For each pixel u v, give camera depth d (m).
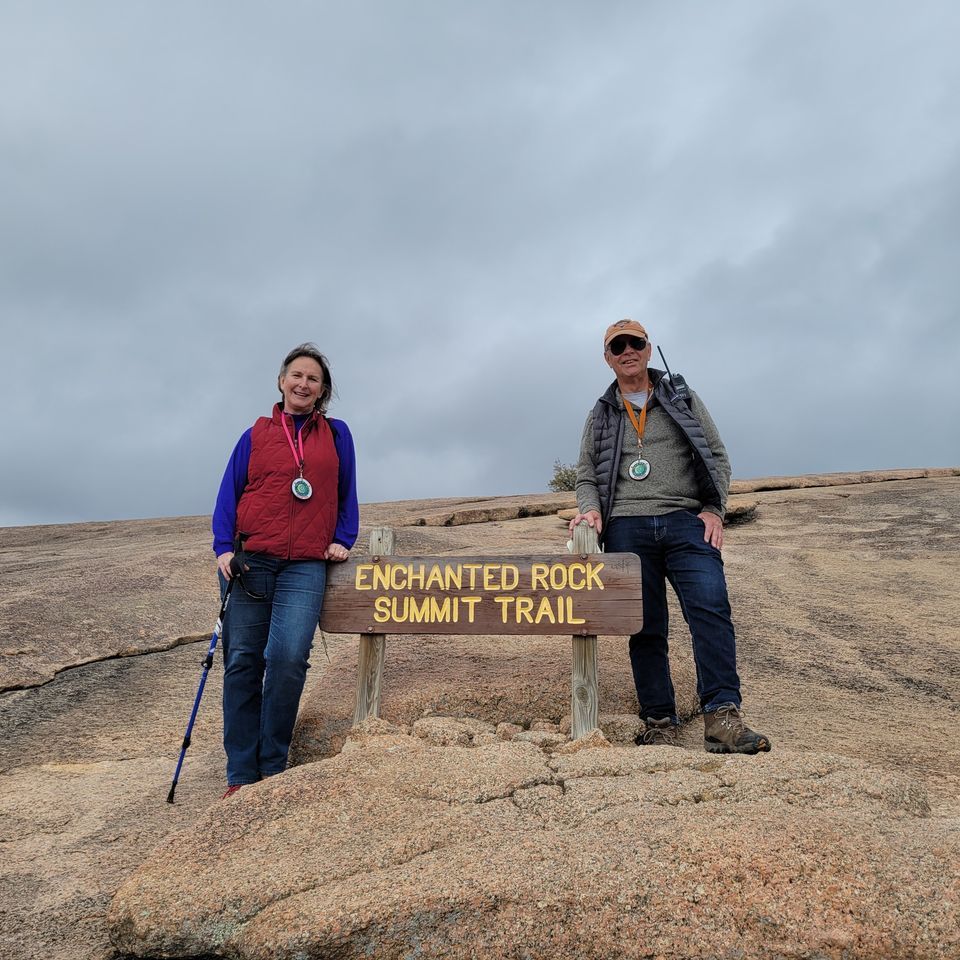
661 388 4.14
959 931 2.09
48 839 3.14
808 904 2.16
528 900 2.20
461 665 4.81
